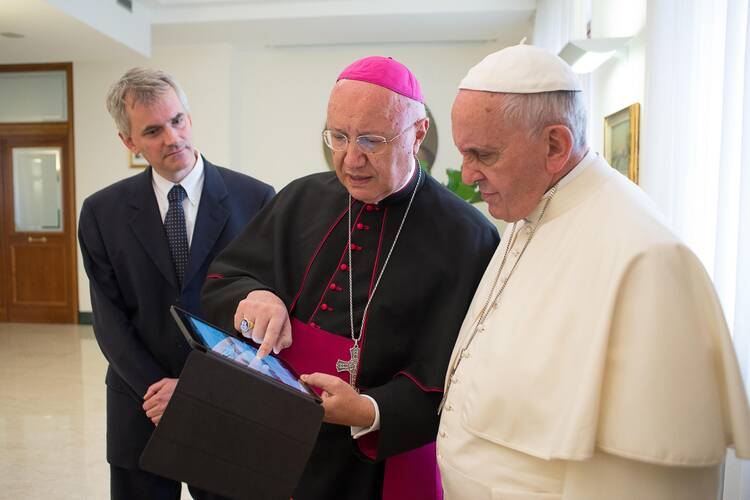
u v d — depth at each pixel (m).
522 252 1.14
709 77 2.46
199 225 1.83
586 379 0.90
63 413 4.26
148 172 1.90
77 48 6.46
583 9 4.52
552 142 1.01
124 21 6.23
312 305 1.47
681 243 0.93
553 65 1.01
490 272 1.27
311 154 7.72
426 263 1.39
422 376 1.30
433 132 7.52
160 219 1.83
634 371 0.88
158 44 7.32
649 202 1.03
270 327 1.29
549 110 1.00
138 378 1.72
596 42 3.63
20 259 7.63
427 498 1.38
